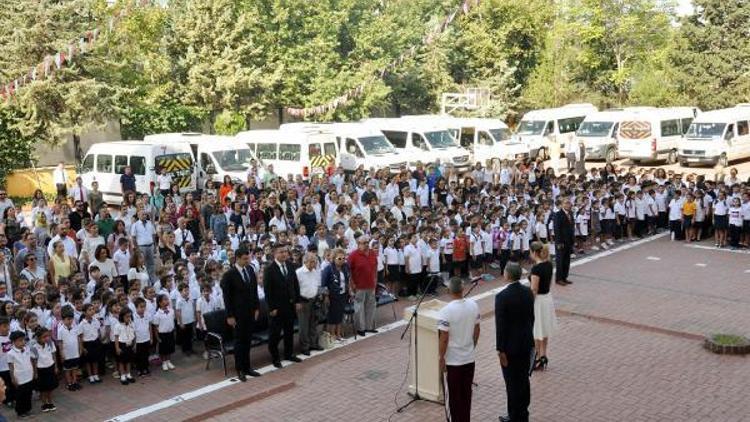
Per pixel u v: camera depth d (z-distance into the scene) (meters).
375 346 12.98
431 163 26.98
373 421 9.57
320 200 20.33
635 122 37.09
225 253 15.09
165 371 12.26
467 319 8.61
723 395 10.05
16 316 11.29
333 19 40.75
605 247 20.53
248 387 11.34
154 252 17.00
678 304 14.77
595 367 11.23
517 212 18.59
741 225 19.91
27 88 29.39
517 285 8.87
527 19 50.75
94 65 31.86
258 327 12.77
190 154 25.62
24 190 30.77
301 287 12.65
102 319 11.94
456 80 50.12
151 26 37.97
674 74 48.66
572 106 41.66
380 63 41.22
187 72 37.53
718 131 35.44
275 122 43.12
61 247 14.44
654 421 9.24
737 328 13.15
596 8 51.22
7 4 30.27
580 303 14.89
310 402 10.39
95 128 32.75
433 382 10.01
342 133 29.56
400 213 19.55
